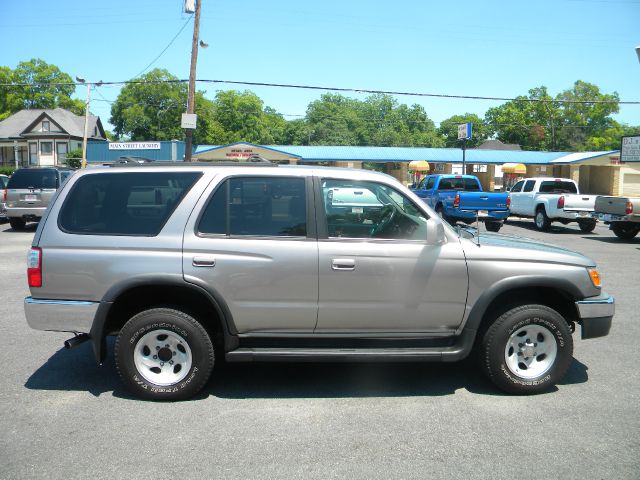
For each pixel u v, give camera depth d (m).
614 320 6.96
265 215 4.39
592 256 12.45
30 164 57.50
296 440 3.73
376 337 4.50
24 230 16.95
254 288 4.29
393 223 4.55
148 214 4.37
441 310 4.41
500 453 3.56
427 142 84.44
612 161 41.91
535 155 45.56
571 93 88.00
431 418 4.09
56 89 72.56
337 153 43.22
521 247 4.55
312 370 5.13
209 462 3.43
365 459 3.48
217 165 4.49
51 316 4.29
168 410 4.20
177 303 4.52
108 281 4.24
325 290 4.32
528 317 4.43
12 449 3.58
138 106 58.25
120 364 4.31
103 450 3.57
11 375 4.93
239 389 4.64
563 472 3.33
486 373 4.52
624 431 3.88
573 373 5.07
